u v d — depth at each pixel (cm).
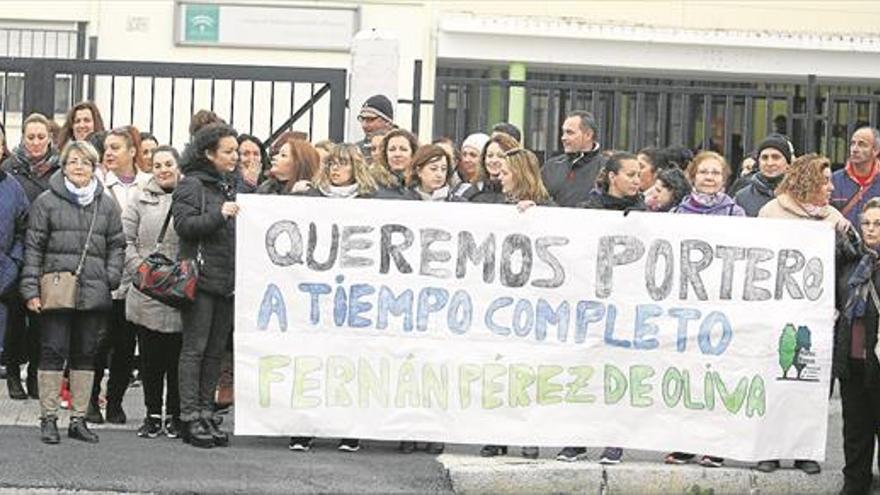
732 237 1216
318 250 1225
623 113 2064
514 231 1223
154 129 2111
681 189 1352
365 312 1225
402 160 1301
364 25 2536
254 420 1226
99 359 1339
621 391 1220
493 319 1223
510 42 2558
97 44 2533
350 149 1264
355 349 1225
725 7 2616
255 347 1224
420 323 1225
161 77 1648
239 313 1223
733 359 1215
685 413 1218
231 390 1355
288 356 1226
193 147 1235
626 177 1245
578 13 2592
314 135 1944
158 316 1257
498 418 1223
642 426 1220
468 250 1223
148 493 1107
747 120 1786
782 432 1214
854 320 1170
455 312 1223
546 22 2562
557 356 1220
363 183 1262
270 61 2538
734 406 1215
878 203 1165
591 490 1180
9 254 1259
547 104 2083
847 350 1170
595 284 1220
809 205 1224
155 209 1298
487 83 1769
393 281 1226
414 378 1224
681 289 1218
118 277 1244
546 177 1413
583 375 1220
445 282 1224
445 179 1297
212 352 1248
